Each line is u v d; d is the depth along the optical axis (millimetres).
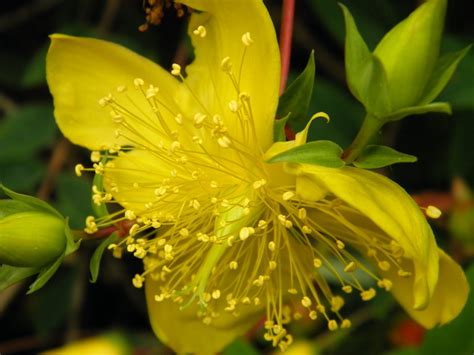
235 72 243
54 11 326
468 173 292
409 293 250
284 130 243
